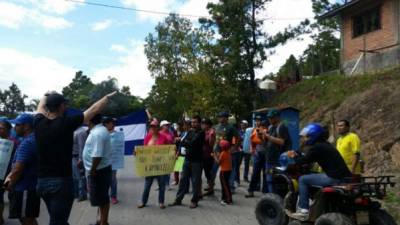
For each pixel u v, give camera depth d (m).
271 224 7.94
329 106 19.64
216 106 29.39
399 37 21.23
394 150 13.38
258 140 11.26
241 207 10.20
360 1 22.83
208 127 11.67
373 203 6.63
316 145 6.84
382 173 12.58
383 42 22.17
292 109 14.95
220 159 10.45
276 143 9.86
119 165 10.75
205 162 11.58
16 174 6.23
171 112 57.34
